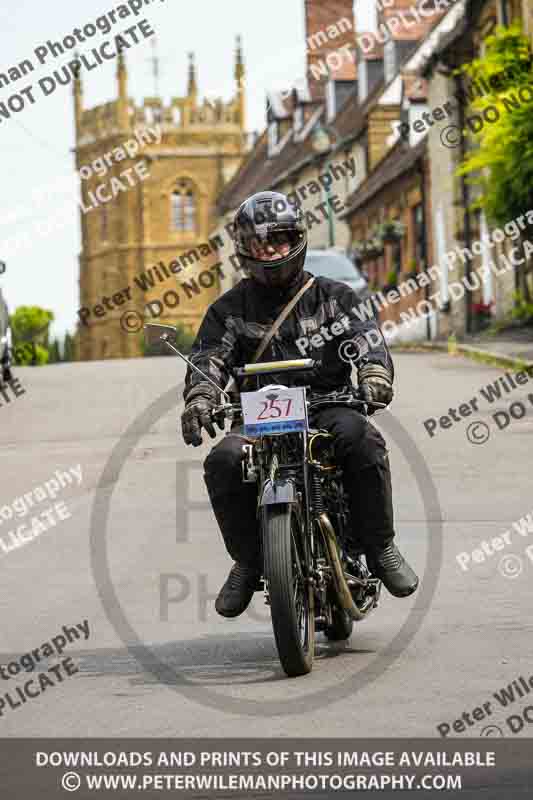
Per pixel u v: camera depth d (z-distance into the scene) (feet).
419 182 353.10
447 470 100.99
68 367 242.17
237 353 53.57
